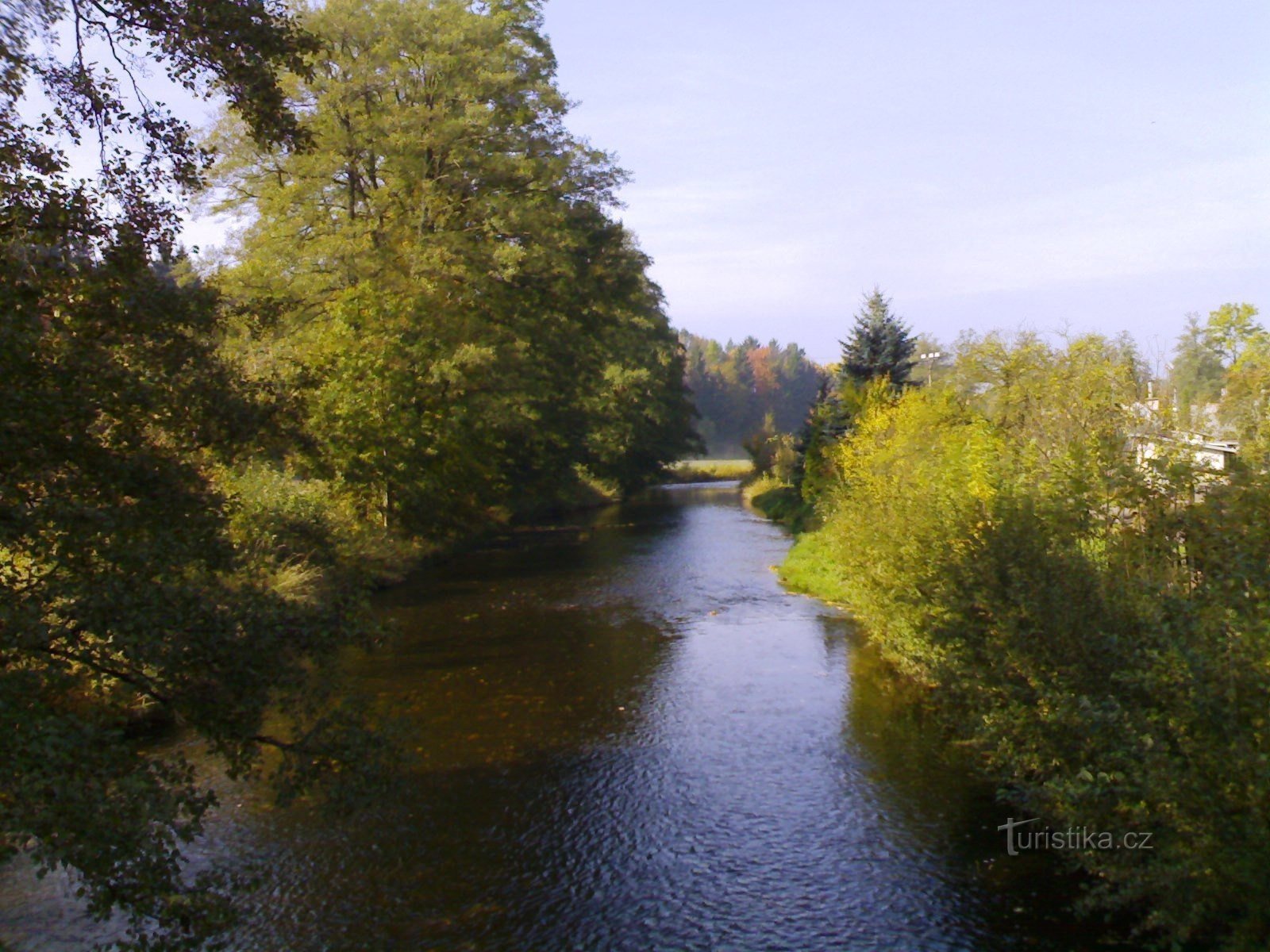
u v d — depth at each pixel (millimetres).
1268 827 4445
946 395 15078
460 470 25391
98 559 5277
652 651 13469
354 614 6137
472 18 23406
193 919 4898
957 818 7496
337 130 21422
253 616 5676
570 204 28953
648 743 9469
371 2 22141
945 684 8844
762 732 9727
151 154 6422
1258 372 9172
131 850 4379
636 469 56031
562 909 6188
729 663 12703
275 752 9180
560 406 38562
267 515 11297
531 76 27219
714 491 58500
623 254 31984
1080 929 5766
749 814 7664
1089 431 9664
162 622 5160
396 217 23734
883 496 12539
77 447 5398
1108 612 6328
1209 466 6617
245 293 20844
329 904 6281
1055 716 6039
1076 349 11758
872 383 25219
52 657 5199
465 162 24359
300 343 21000
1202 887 4824
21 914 6172
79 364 5387
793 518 32781
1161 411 9453
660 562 23328
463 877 6648
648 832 7348
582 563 23281
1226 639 4730
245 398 6371
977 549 7977
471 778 8539
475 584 19953
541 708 10672
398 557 21156
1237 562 4824
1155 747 4938
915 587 9648
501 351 25672
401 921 6059
